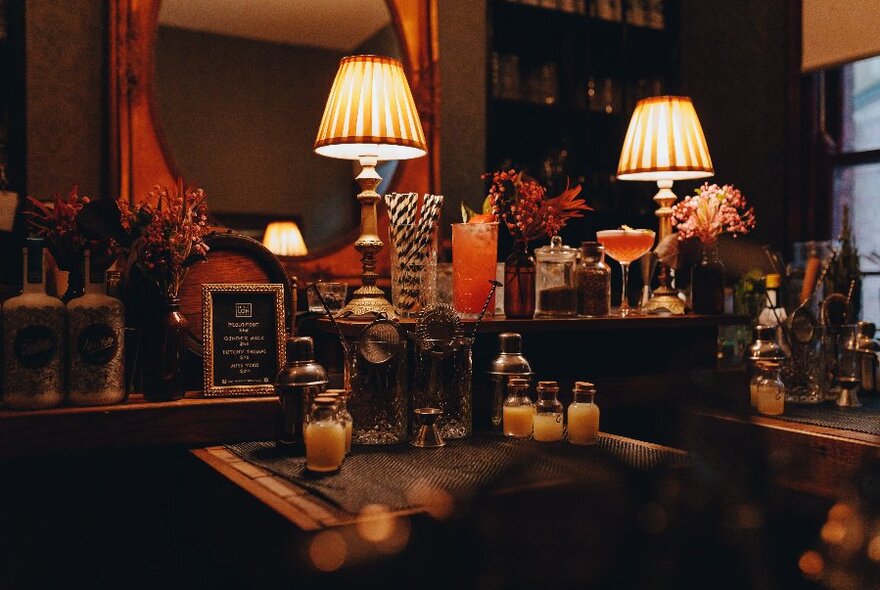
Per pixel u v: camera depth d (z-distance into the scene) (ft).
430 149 9.91
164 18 8.41
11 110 7.84
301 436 5.37
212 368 5.82
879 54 11.17
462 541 3.47
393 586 3.83
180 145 8.43
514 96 11.23
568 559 3.17
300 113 9.10
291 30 9.11
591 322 7.18
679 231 8.68
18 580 5.53
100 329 5.35
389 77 6.43
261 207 8.78
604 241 8.24
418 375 5.98
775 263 10.22
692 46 13.91
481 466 4.99
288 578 3.87
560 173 11.50
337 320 6.39
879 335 11.54
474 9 10.64
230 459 5.25
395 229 6.87
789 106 12.34
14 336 5.14
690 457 3.91
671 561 3.33
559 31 11.95
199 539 5.38
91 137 8.28
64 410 5.15
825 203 12.32
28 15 7.96
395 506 4.04
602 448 5.56
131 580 5.93
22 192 7.86
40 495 5.62
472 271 7.01
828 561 3.54
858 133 11.96
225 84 8.70
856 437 5.91
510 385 6.08
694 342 8.23
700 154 8.60
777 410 6.93
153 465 6.01
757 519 3.65
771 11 12.61
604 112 12.03
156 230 5.47
